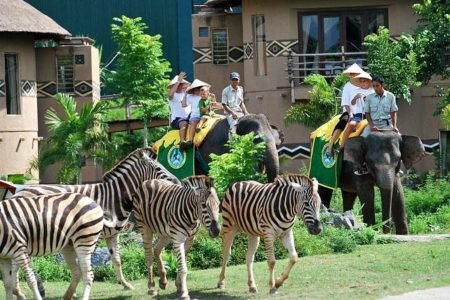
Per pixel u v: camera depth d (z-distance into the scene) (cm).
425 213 2728
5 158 3541
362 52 3425
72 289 1678
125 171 1803
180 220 1691
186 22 4597
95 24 4650
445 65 3325
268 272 1939
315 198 1650
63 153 3269
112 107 3612
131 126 3588
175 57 4594
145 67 3553
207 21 3731
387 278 1797
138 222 1784
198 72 3738
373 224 2497
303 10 3544
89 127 3291
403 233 2452
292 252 1703
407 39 3316
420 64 3316
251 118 2558
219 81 3731
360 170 2486
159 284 1817
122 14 4644
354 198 2644
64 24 4631
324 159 2603
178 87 2620
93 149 3284
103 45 4641
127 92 3547
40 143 3638
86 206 1628
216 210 1655
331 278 1830
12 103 3575
